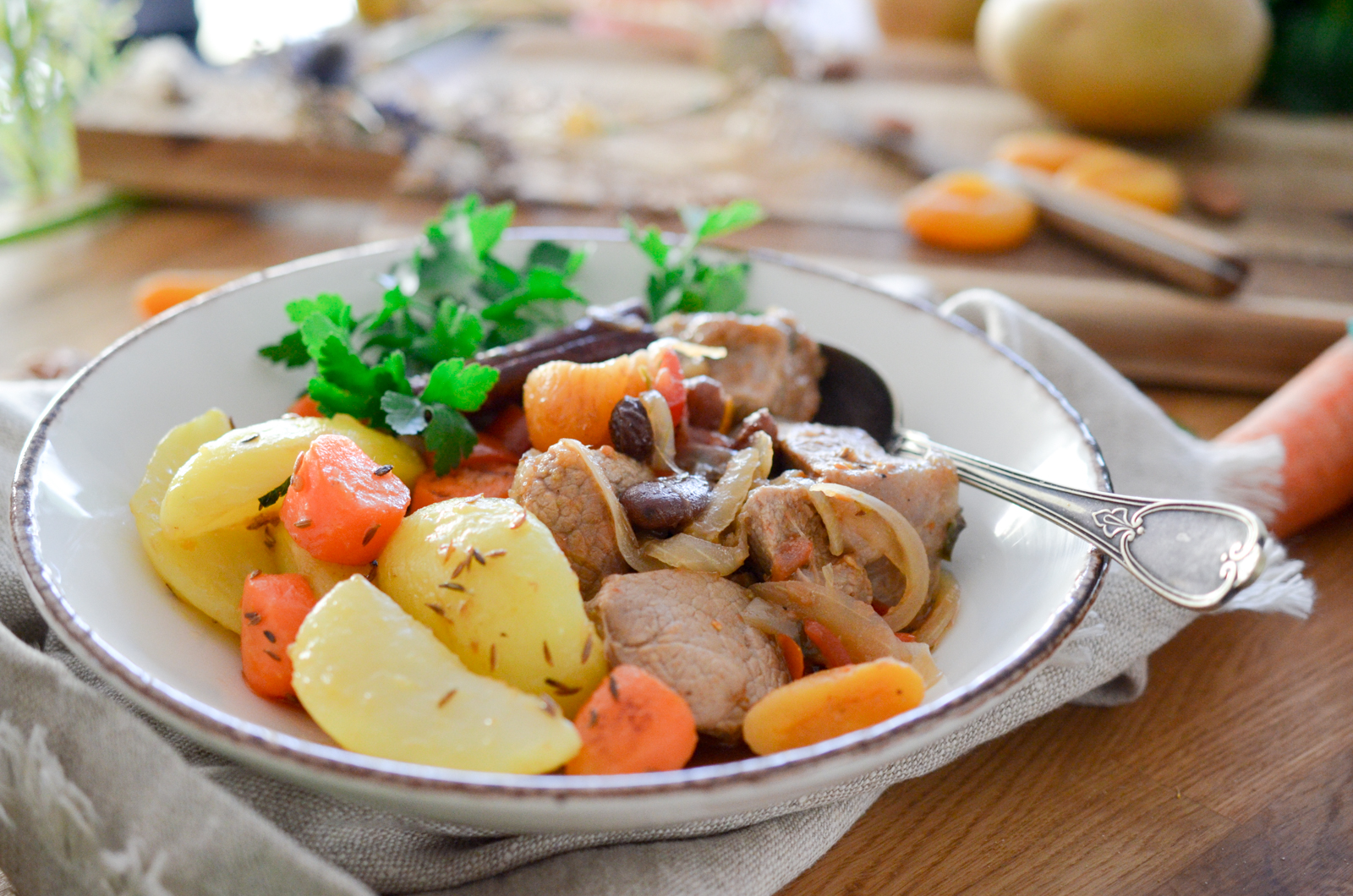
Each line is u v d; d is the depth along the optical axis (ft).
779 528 1.25
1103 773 1.26
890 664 1.13
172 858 1.05
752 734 1.14
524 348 1.40
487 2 3.34
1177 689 1.35
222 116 2.34
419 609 1.14
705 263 1.59
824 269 1.58
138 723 1.10
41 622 1.26
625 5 3.27
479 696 1.07
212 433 1.30
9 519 1.27
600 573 1.25
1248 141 2.64
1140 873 1.17
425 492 1.30
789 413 1.47
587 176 2.28
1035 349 1.57
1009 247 2.08
